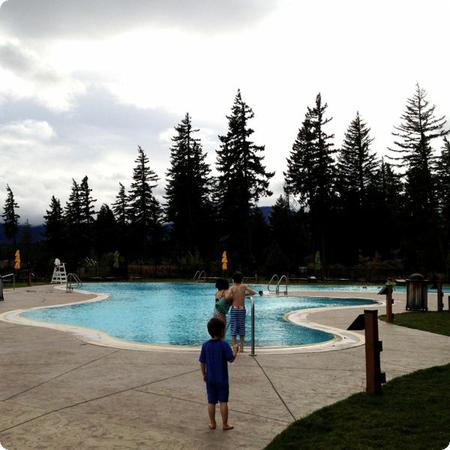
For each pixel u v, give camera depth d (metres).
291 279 41.50
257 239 66.12
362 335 11.38
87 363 7.97
